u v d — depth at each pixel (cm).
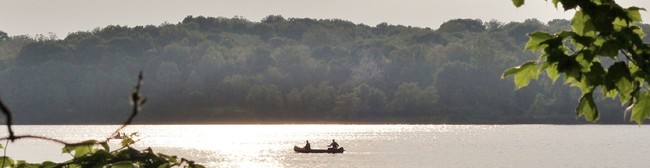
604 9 1290
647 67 1275
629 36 1273
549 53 1295
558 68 1285
